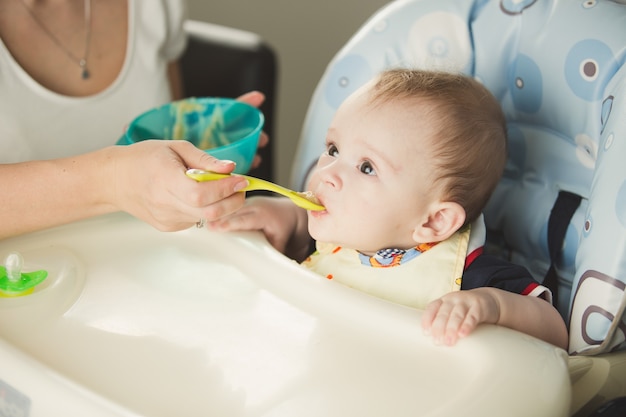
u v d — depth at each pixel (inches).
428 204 38.1
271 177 67.2
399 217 37.9
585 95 37.5
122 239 38.3
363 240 38.4
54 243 37.3
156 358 30.5
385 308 32.5
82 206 36.5
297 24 81.5
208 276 35.9
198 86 64.5
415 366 29.9
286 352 30.7
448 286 37.3
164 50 53.1
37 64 46.3
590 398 33.3
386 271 38.6
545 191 41.1
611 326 33.2
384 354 30.6
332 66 45.7
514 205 42.3
